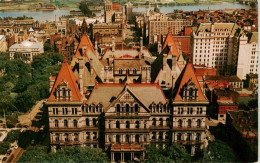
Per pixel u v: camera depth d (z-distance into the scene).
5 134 180.38
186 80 142.62
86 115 143.62
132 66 166.12
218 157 137.25
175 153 135.88
